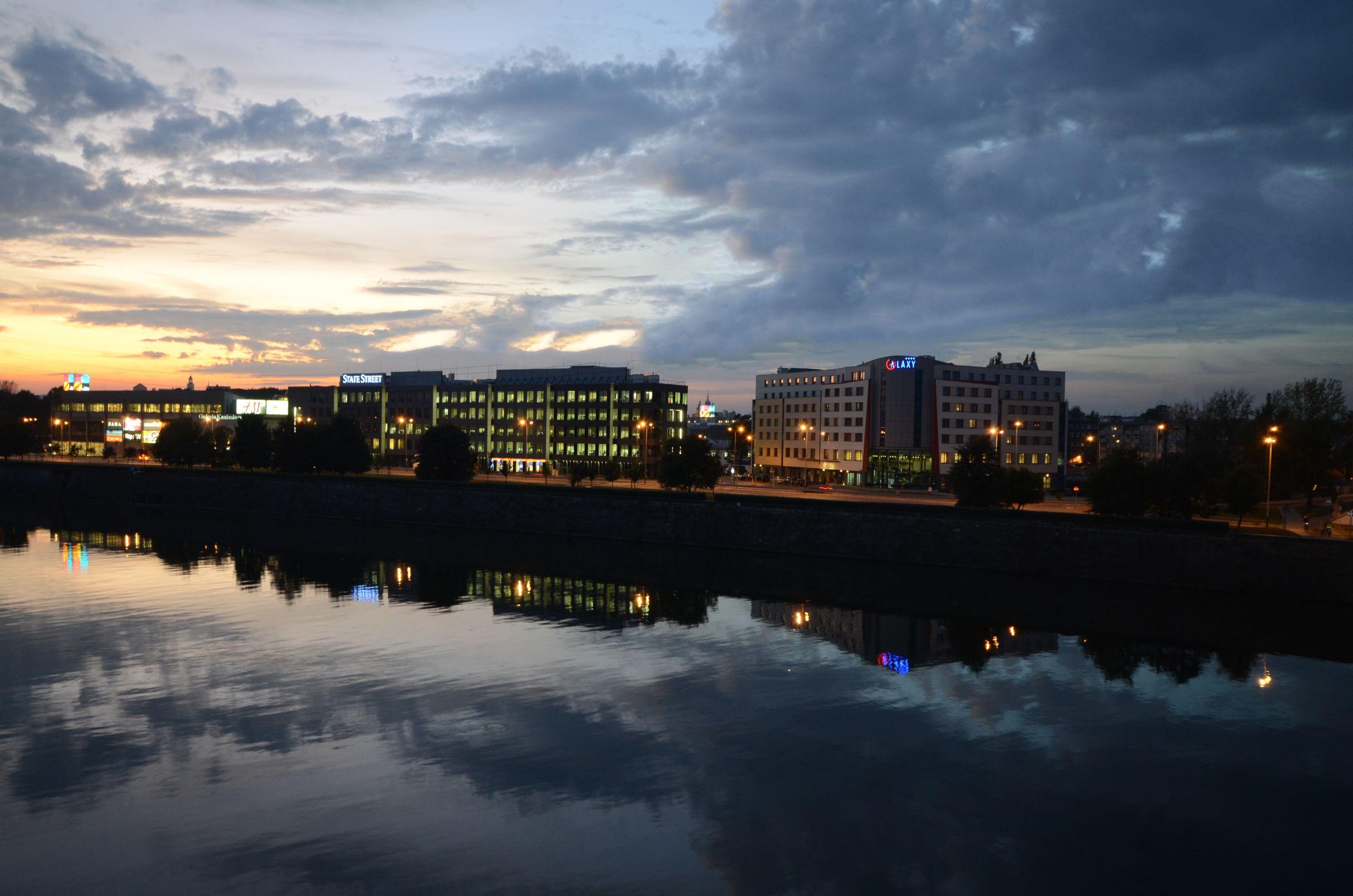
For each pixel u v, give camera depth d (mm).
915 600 93438
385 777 46594
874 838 40781
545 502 148750
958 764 49250
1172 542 96500
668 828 41438
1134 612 86688
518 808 43281
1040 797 45375
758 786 46094
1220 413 171375
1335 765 49719
